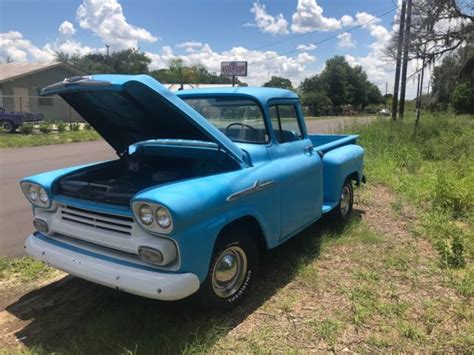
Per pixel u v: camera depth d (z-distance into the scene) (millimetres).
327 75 89750
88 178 3975
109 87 3211
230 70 37438
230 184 3430
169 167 4309
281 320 3547
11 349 3189
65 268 3354
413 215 6508
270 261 4656
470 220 6164
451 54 19531
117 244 3207
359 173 6301
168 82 56406
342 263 4688
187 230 3000
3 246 5324
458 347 3191
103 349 3131
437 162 11117
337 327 3428
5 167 11562
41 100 30344
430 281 4258
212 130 3609
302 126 4855
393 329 3414
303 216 4559
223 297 3561
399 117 19484
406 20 18578
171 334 3281
